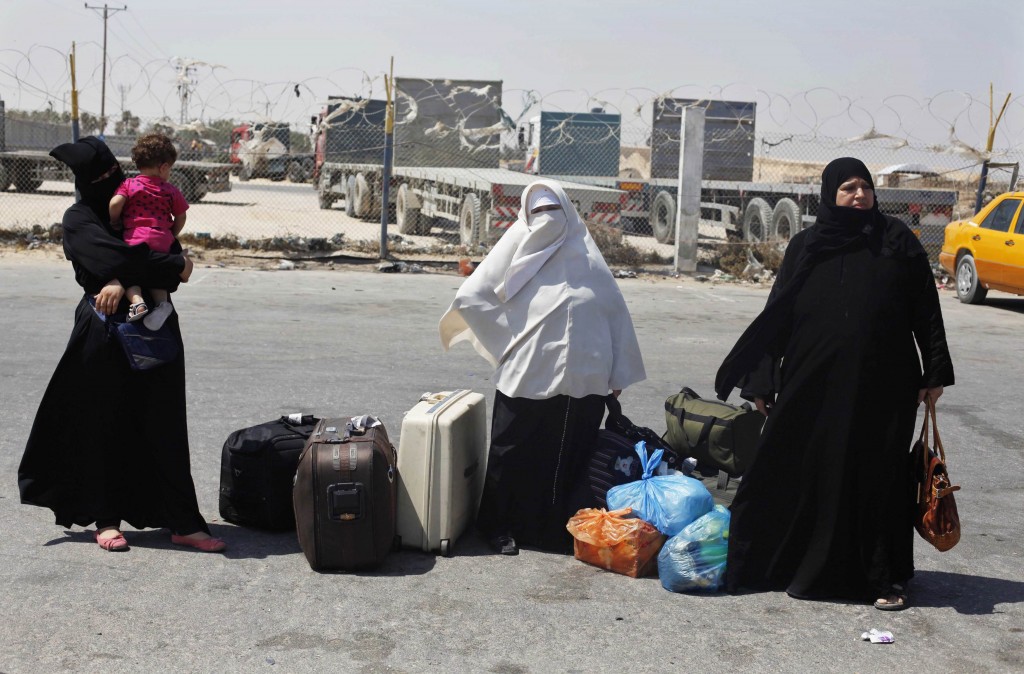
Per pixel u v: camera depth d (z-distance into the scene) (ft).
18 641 12.19
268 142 61.98
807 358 13.88
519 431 15.81
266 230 68.69
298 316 37.01
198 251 53.47
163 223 14.99
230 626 12.86
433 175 66.49
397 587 14.32
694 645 12.78
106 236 14.56
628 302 45.09
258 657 12.06
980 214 50.34
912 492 14.10
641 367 16.62
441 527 15.49
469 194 60.13
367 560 14.65
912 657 12.66
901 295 13.74
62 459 15.10
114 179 14.97
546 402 15.74
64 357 14.90
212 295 41.06
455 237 69.36
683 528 15.06
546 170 79.51
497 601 13.96
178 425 15.31
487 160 75.97
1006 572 15.81
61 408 14.96
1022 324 44.39
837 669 12.27
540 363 15.57
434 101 75.20
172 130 53.93
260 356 29.78
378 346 32.09
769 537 14.42
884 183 69.10
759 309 44.55
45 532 15.89
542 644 12.69
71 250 14.60
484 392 26.43
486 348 15.96
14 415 22.18
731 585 14.46
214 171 86.53
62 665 11.66
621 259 58.03
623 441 16.38
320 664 11.94
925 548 16.89
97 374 14.75
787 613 13.84
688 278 54.85
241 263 51.78
